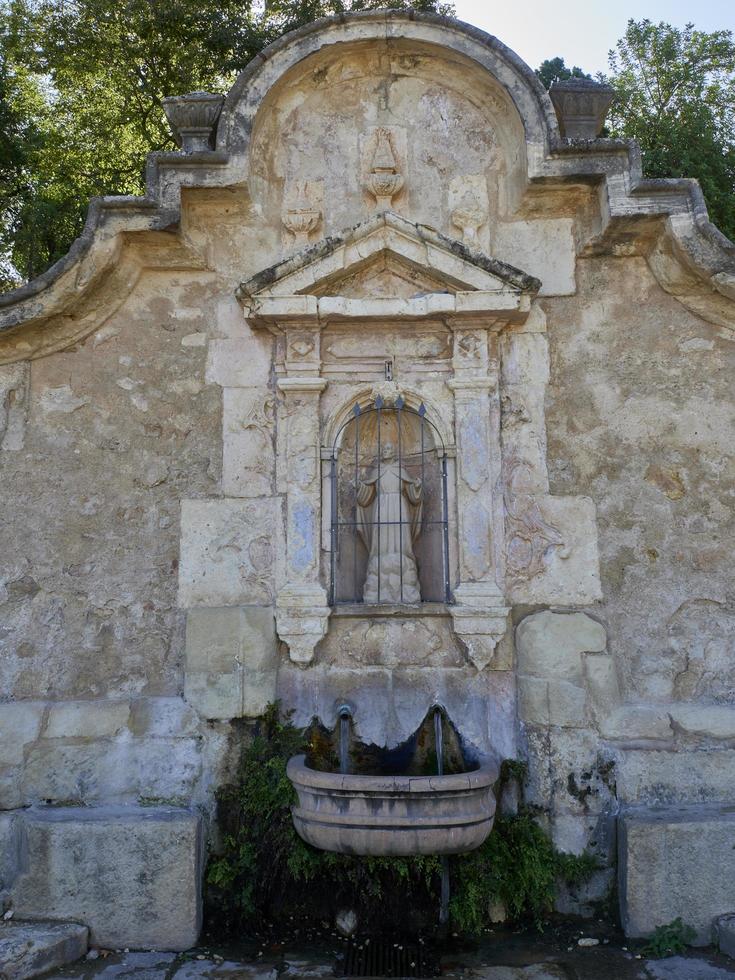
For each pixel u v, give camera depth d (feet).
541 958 15.99
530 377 19.44
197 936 16.58
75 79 47.21
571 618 18.53
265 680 18.31
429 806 15.53
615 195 18.93
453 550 19.01
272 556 18.89
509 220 20.10
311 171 20.47
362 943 16.72
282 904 17.56
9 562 18.63
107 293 19.33
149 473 19.10
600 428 19.26
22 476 18.90
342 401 19.45
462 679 18.62
